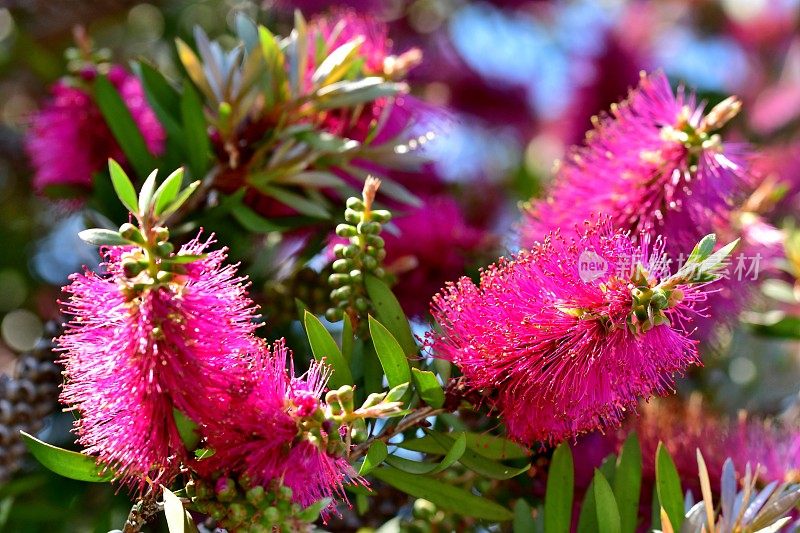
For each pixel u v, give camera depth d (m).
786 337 0.84
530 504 0.75
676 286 0.64
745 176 0.74
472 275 0.79
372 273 0.70
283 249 0.82
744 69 1.39
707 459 0.73
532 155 1.25
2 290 1.13
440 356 0.67
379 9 1.08
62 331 0.78
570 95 1.10
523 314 0.64
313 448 0.62
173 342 0.61
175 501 0.62
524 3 1.28
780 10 1.42
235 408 0.62
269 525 0.62
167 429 0.62
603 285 0.64
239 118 0.77
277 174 0.78
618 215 0.71
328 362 0.67
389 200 0.81
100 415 0.62
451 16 1.26
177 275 0.61
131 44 1.23
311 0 1.03
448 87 1.21
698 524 0.68
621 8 1.21
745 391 0.95
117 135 0.79
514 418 0.66
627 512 0.70
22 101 1.25
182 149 0.79
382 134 0.81
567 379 0.65
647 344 0.64
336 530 0.79
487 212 1.06
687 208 0.71
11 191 1.15
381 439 0.67
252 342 0.63
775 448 0.74
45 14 1.21
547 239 0.66
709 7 1.43
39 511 0.82
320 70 0.77
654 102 0.73
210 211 0.78
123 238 0.61
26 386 0.77
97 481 0.66
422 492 0.69
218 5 1.16
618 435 0.74
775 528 0.67
